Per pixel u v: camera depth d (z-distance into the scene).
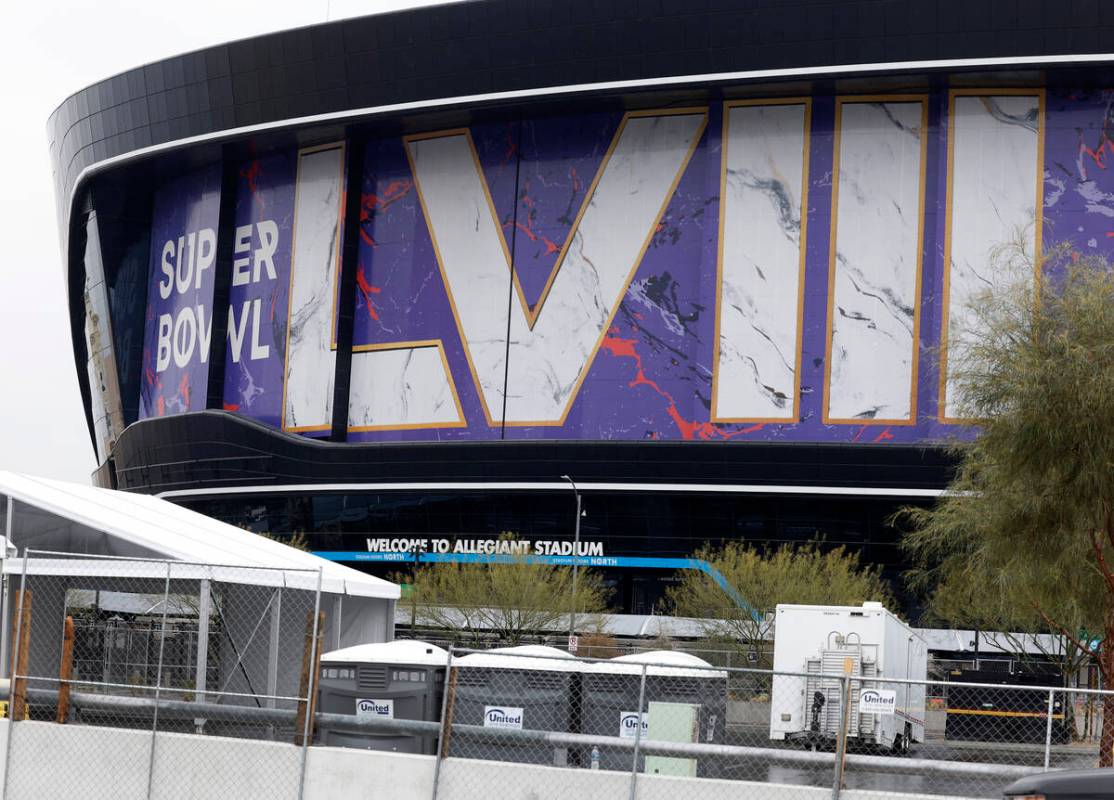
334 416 96.06
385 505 94.81
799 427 85.56
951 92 85.50
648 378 88.62
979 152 85.06
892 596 84.81
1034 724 36.47
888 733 33.38
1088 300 25.33
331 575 30.16
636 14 85.25
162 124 100.56
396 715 19.25
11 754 17.64
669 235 89.25
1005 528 26.36
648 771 18.81
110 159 104.81
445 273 94.19
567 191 91.69
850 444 83.38
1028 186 84.50
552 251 91.62
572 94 87.56
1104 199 83.81
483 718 19.12
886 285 85.38
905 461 82.81
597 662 15.86
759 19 83.44
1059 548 25.64
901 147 86.00
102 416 118.88
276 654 26.75
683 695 19.39
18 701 17.80
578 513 73.50
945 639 81.19
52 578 28.16
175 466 102.44
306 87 93.75
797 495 85.06
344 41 91.69
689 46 84.88
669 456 86.12
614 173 90.62
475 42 88.62
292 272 99.62
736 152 87.69
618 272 89.94
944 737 38.25
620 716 19.25
